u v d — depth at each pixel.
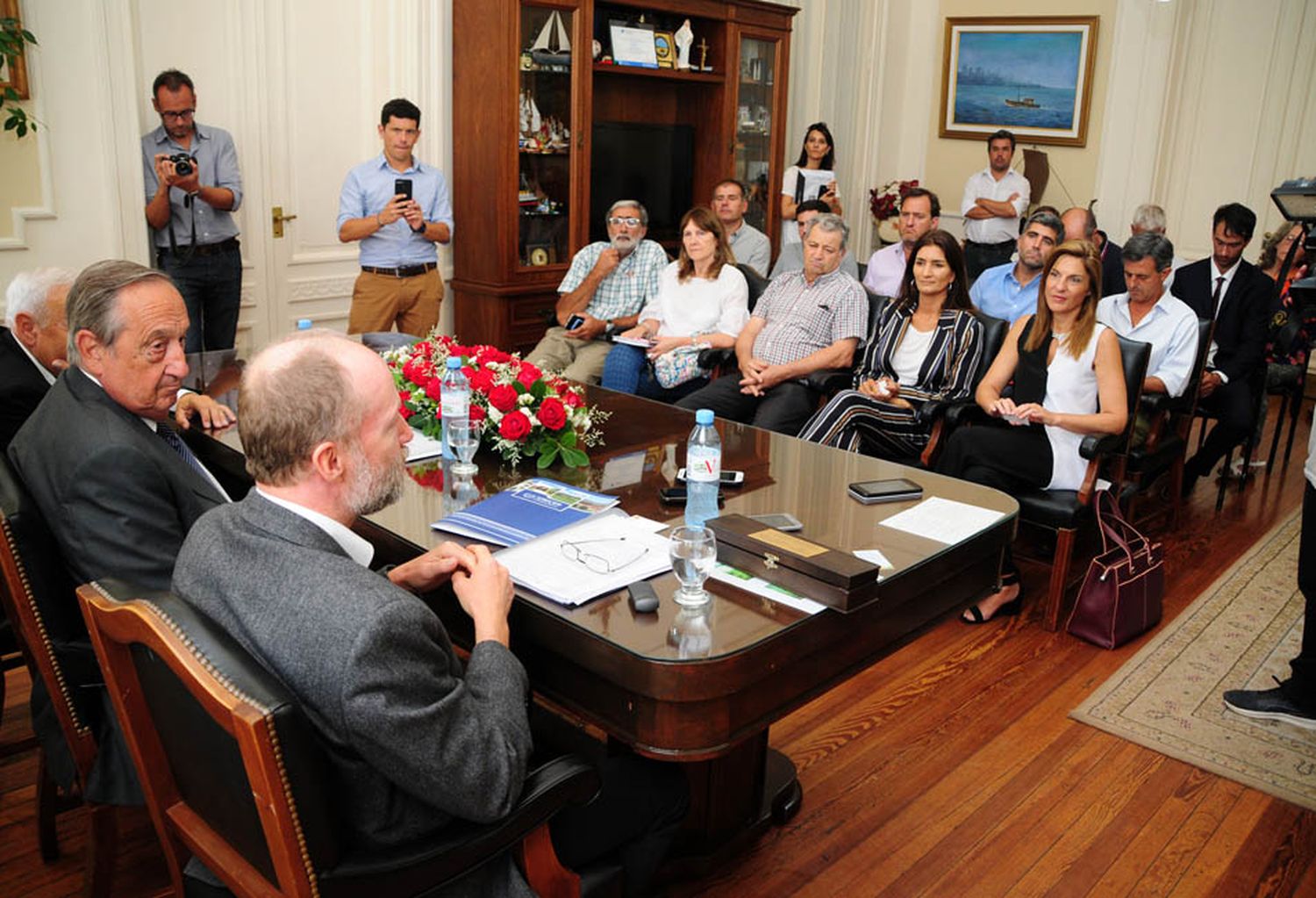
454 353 2.63
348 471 1.33
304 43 4.89
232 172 4.56
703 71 6.21
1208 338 3.96
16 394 2.29
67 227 4.20
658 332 4.45
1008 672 3.04
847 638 1.75
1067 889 2.12
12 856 2.13
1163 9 6.64
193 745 1.29
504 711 1.35
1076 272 3.22
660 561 1.80
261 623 1.23
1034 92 7.43
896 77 7.93
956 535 1.97
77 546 1.74
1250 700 2.82
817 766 2.53
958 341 3.67
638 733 1.54
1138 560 3.23
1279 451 5.51
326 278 5.23
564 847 1.57
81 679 1.76
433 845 1.30
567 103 5.45
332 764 1.23
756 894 2.08
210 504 1.93
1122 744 2.66
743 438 2.64
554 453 2.30
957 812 2.37
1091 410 3.34
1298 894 2.13
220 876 1.35
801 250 5.34
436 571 1.59
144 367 1.84
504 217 5.28
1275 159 6.60
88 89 4.13
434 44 5.22
